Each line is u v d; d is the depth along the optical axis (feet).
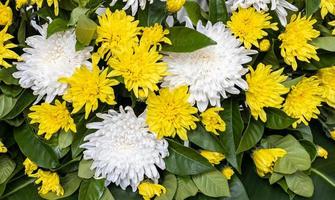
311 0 2.36
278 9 2.35
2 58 2.25
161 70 2.20
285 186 2.46
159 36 2.21
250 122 2.39
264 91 2.31
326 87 2.51
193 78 2.23
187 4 2.35
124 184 2.35
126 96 2.32
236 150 2.31
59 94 2.26
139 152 2.30
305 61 2.43
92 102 2.20
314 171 2.61
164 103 2.23
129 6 2.30
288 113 2.43
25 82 2.26
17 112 2.32
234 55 2.27
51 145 2.36
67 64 2.25
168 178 2.40
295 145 2.43
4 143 2.43
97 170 2.32
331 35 2.47
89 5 2.30
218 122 2.28
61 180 2.42
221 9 2.34
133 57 2.18
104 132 2.28
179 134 2.26
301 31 2.35
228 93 2.35
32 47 2.29
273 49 2.38
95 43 2.24
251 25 2.29
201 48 2.19
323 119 2.63
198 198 2.44
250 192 2.52
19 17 2.37
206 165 2.30
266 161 2.36
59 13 2.35
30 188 2.47
